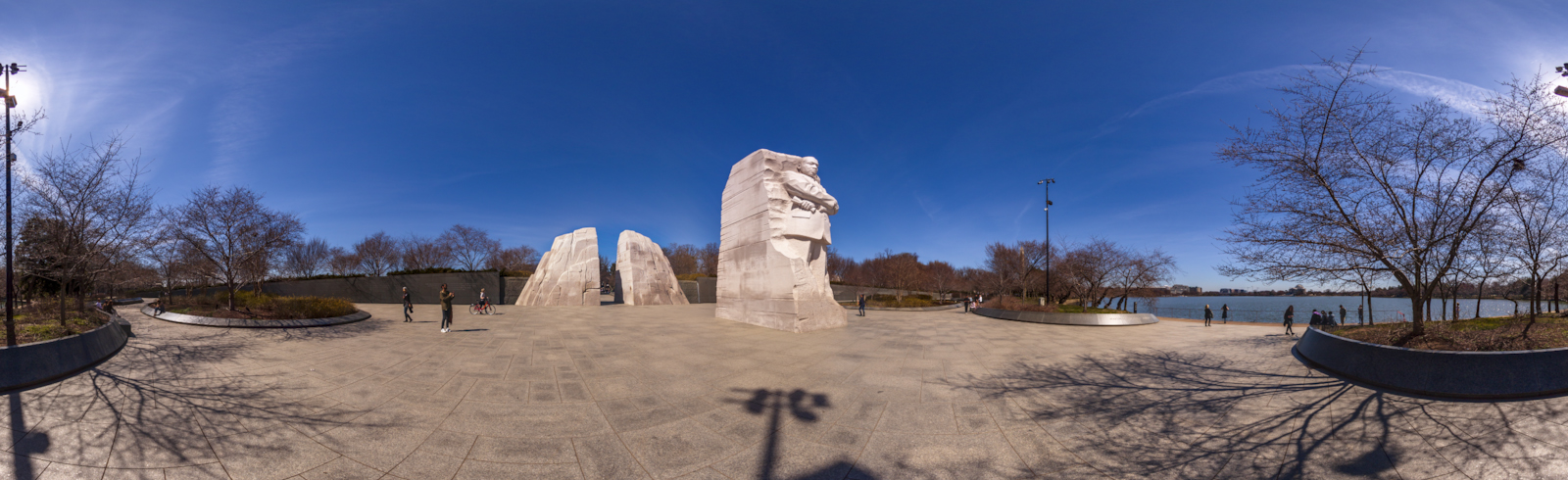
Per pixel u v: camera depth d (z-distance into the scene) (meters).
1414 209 7.66
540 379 7.62
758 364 9.07
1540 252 8.61
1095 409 6.27
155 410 5.73
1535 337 7.00
